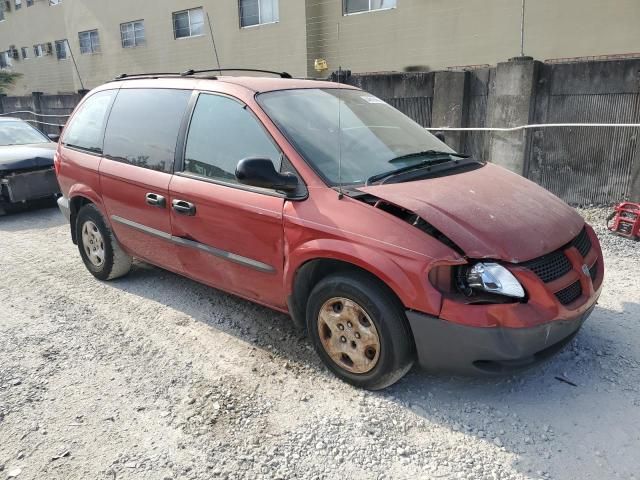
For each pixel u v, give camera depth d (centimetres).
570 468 264
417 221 306
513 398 320
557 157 752
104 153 479
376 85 918
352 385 331
